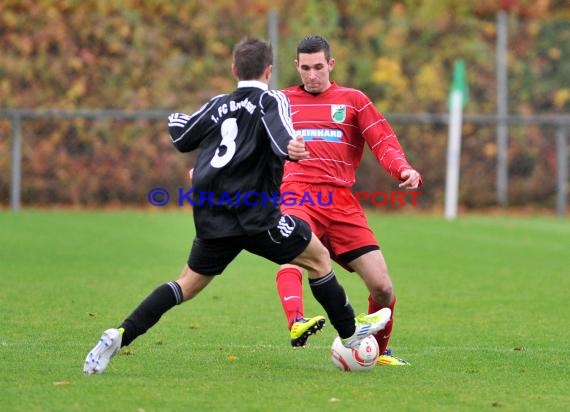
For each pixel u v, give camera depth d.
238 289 36.12
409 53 68.94
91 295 33.69
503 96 69.44
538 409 19.28
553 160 69.38
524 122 67.31
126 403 18.97
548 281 38.91
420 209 68.56
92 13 64.75
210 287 36.50
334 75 68.00
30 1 63.91
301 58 24.88
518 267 42.84
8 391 19.80
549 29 70.50
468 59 69.50
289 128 20.27
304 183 24.59
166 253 45.09
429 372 22.84
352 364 22.52
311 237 21.52
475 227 59.19
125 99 65.12
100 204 65.25
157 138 65.44
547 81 70.44
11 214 60.12
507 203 69.44
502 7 72.94
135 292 34.53
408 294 35.50
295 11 68.19
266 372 22.38
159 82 65.44
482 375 22.55
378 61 68.56
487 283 38.22
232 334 27.53
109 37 64.88
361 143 25.36
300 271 23.83
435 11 71.19
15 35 63.94
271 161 20.95
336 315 22.05
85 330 27.47
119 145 65.12
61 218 58.41
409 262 44.09
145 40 65.25
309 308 32.97
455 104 64.62
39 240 48.31
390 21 68.94
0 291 33.91
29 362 22.81
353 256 24.05
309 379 21.64
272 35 65.00
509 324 29.86
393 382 21.55
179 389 20.27
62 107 64.44
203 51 65.88
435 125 68.38
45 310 30.59
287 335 27.59
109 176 65.12
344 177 24.77
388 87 68.50
